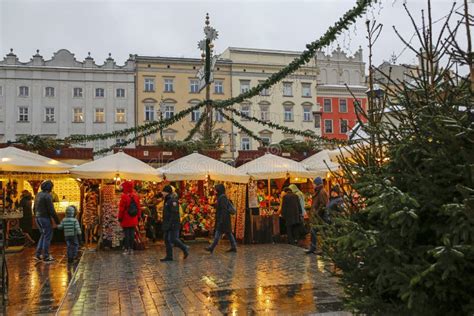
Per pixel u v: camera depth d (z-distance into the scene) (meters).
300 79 54.31
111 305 6.11
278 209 15.20
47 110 49.41
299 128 53.88
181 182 16.05
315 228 4.22
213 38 16.31
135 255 11.46
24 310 5.92
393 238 3.27
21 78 49.06
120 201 11.81
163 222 10.45
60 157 17.09
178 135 51.03
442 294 3.06
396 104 3.79
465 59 3.43
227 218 11.79
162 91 51.66
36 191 15.84
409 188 3.43
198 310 5.75
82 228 13.97
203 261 10.14
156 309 5.84
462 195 3.01
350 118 55.25
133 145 49.19
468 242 2.91
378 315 3.45
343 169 4.12
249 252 11.72
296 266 9.18
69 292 7.00
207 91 17.70
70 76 50.16
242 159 19.36
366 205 3.68
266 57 54.53
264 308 5.76
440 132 3.30
